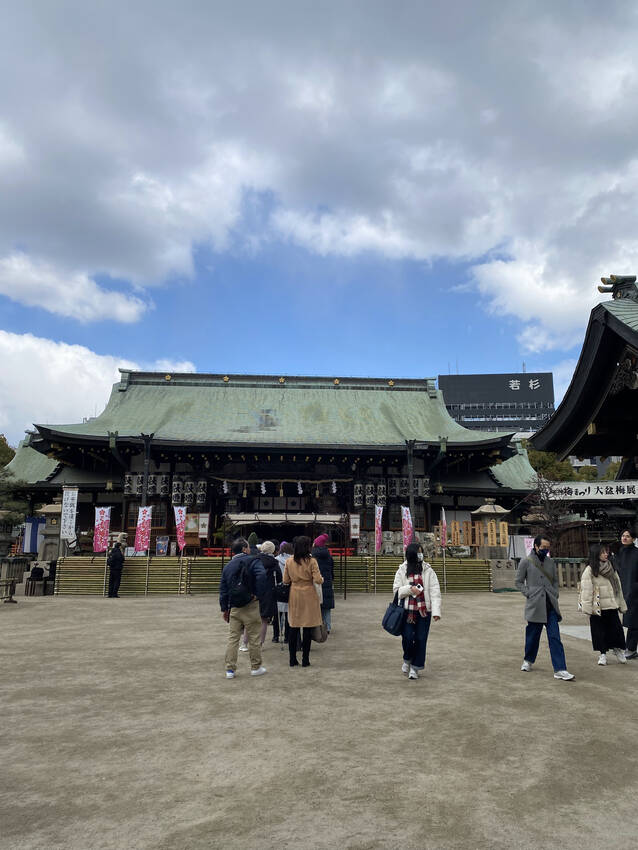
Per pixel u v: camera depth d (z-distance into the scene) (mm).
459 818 3611
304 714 5930
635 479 12547
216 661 8781
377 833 3418
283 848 3248
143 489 30578
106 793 4016
